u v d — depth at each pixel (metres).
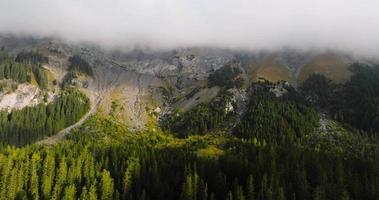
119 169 180.75
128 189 163.62
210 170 174.00
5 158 176.38
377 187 147.88
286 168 163.00
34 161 174.12
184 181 163.00
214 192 160.12
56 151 194.38
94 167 178.62
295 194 150.38
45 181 162.12
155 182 166.25
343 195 140.75
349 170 162.50
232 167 174.12
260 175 157.38
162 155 194.75
